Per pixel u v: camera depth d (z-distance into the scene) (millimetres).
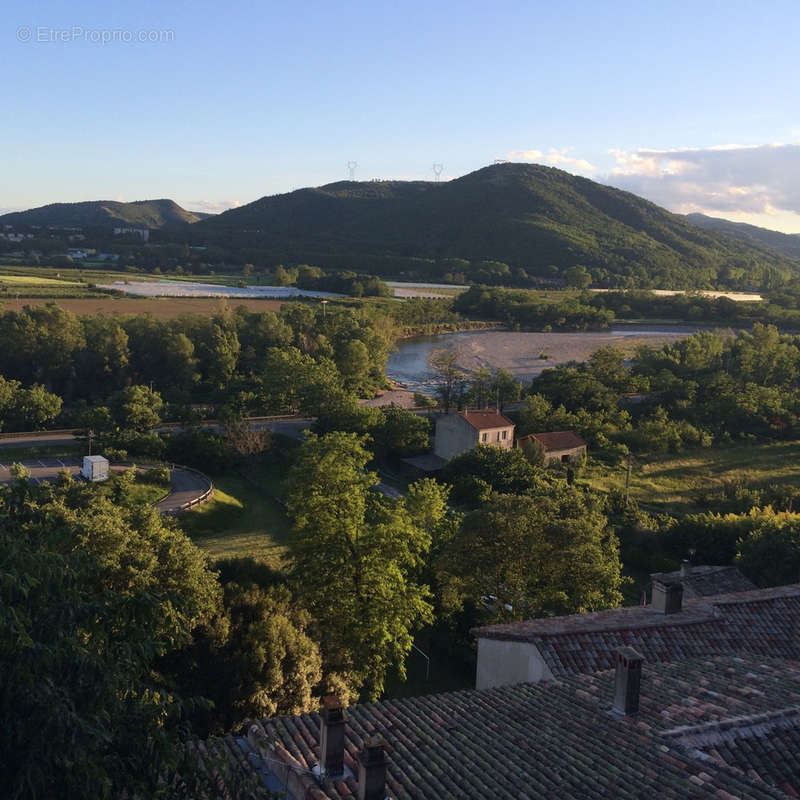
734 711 18922
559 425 104062
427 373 161750
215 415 112062
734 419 111312
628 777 15938
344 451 38938
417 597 35344
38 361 128375
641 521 66000
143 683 12664
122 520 32594
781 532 48781
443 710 20484
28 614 11141
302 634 29703
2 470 79250
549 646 25859
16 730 10406
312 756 17375
